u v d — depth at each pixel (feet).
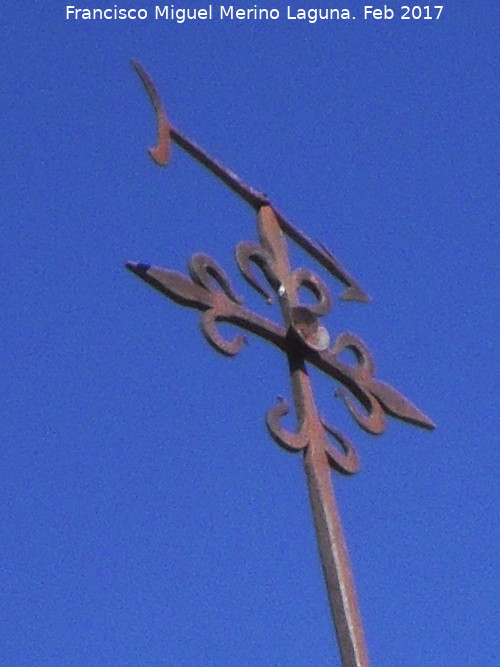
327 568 26.50
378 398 29.96
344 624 25.79
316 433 27.94
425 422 30.25
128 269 27.73
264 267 29.60
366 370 29.99
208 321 27.99
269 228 30.55
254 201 30.86
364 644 25.68
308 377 28.60
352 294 31.96
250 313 28.60
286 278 29.53
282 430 27.66
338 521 26.99
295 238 31.22
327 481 27.40
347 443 28.19
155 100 30.48
